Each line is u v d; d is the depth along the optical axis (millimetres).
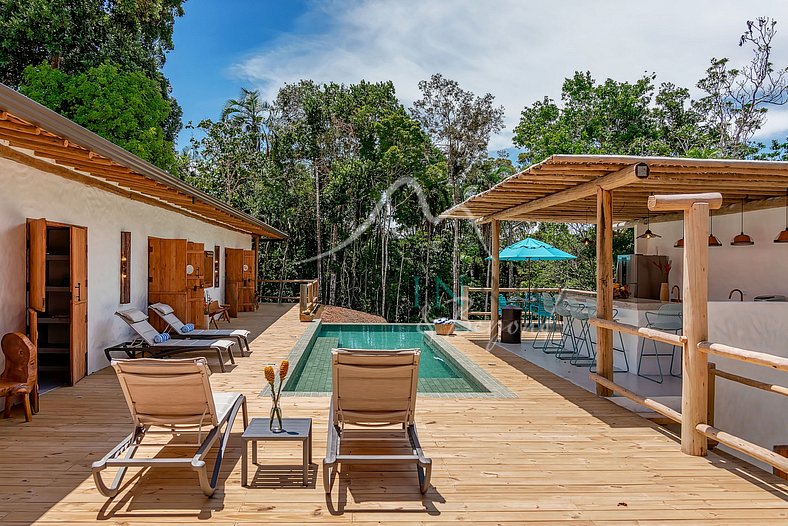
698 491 3264
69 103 17188
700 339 3898
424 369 8578
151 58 20250
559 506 3031
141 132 17766
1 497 3066
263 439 3248
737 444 3453
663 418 5227
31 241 5277
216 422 3432
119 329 7633
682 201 3887
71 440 4055
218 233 13953
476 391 6656
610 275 5699
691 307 3924
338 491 3211
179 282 9008
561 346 9000
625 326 5008
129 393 3330
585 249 21688
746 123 18750
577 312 7844
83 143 4051
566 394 5785
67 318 6117
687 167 4988
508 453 3898
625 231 20484
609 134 21359
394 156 25953
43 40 16844
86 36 17594
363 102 29625
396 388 3666
